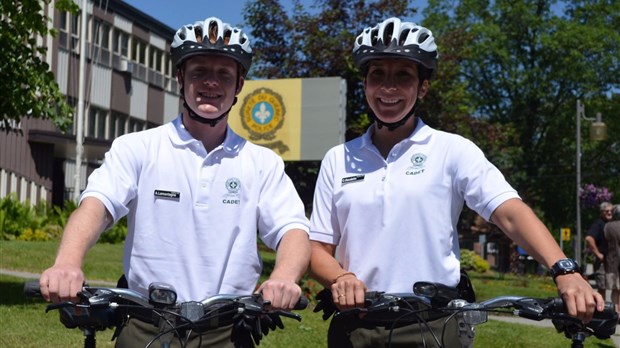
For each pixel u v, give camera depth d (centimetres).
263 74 1855
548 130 4850
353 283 327
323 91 1620
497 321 1209
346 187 376
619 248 1296
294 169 1769
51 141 2891
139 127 3612
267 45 1886
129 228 346
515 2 4662
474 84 4791
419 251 363
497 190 351
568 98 4806
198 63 339
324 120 1616
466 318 318
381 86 365
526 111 4781
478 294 1762
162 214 339
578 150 2983
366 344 358
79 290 279
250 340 326
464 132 2194
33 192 2903
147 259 338
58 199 3186
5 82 1067
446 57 1906
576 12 4781
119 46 3406
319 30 1822
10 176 2794
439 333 346
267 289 294
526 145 4834
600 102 4731
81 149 2822
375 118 373
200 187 341
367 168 375
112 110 3362
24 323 891
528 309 300
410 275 363
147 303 294
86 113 3150
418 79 368
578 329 306
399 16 1841
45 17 1086
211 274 338
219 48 335
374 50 360
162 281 337
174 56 343
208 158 343
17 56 1070
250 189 345
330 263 360
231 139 347
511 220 343
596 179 4859
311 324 1010
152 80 3709
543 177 4838
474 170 358
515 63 4756
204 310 301
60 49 2969
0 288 1184
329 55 1792
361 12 1831
